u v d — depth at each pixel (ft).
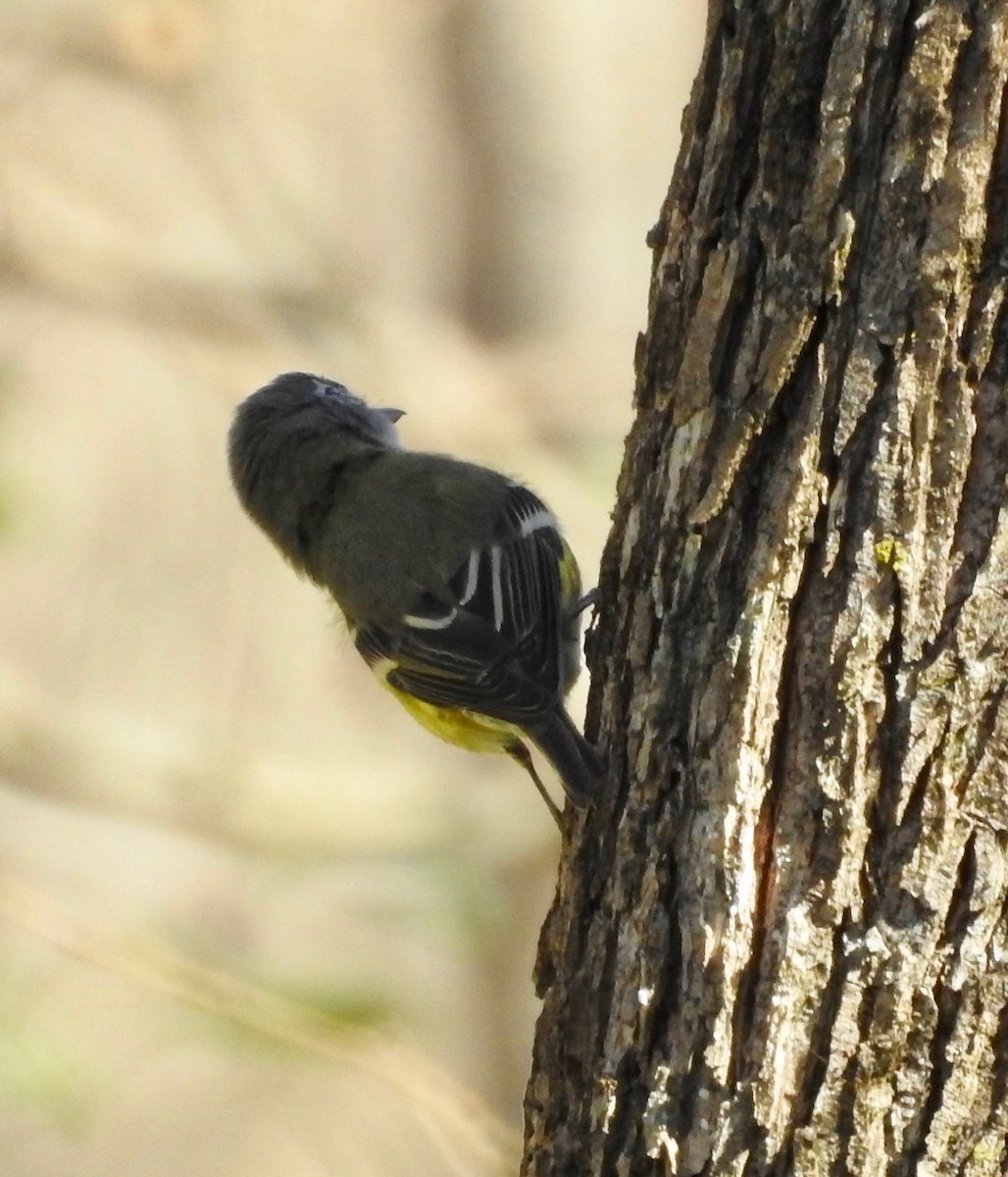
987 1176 20.79
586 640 25.09
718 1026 21.40
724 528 21.63
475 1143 37.40
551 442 50.16
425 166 54.13
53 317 52.44
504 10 53.98
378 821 46.42
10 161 51.98
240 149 54.13
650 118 54.13
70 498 52.11
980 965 20.56
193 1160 47.29
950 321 20.16
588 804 22.80
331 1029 38.93
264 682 52.31
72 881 49.47
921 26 19.99
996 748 20.40
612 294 52.90
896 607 20.52
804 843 21.03
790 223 20.94
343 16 55.31
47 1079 39.60
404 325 52.24
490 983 45.78
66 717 47.85
